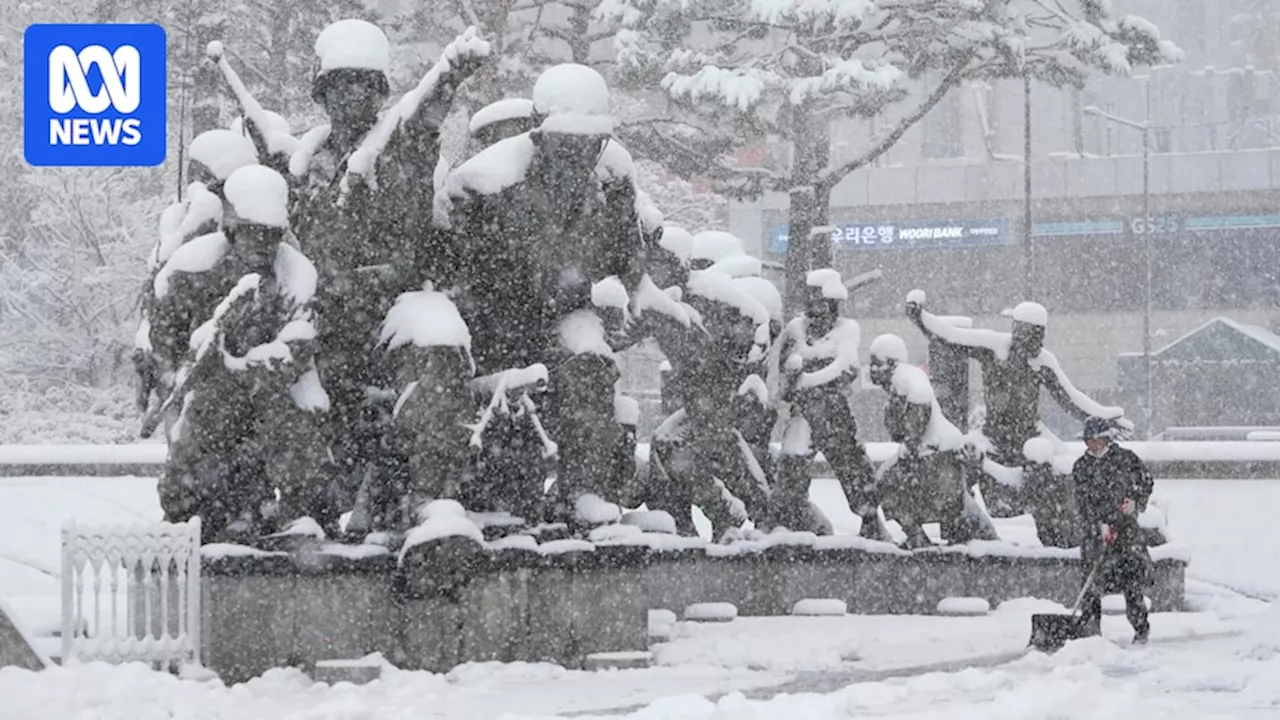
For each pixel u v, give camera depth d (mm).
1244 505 27844
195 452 14789
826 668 15352
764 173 40938
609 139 16203
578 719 10891
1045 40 46875
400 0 49875
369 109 15258
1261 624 14555
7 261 44312
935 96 39750
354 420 15438
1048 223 93750
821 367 20656
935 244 94562
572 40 43219
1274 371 74188
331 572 14758
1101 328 93312
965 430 21984
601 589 15867
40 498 25781
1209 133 104000
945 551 20641
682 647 16562
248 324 14555
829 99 40250
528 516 16188
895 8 39000
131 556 13906
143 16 43281
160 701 12242
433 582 14789
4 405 42875
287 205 14812
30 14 46062
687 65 39000
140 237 44312
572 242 15938
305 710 11688
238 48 43344
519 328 16219
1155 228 92688
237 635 14500
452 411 15031
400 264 15258
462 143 44688
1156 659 14820
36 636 14758
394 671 14445
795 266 40625
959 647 16906
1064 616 16391
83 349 43906
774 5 38062
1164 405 77188
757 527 20688
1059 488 21172
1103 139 105000
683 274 19484
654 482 20281
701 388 19812
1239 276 91500
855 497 20859
